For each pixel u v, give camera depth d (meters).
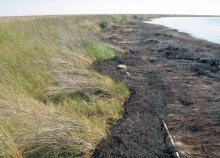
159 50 12.45
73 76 5.98
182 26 33.28
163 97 5.81
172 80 7.22
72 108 4.74
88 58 8.79
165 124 4.49
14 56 6.57
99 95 5.51
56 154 3.30
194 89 6.44
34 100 4.79
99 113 4.75
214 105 5.41
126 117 4.72
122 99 5.65
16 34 9.14
